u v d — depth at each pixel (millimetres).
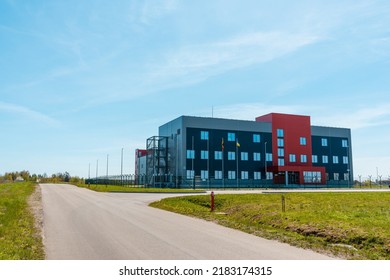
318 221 13141
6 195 33312
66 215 18062
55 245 10211
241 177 75375
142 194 40781
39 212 19453
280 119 81938
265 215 15906
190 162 70750
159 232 12578
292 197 28094
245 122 77875
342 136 90250
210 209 22469
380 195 30844
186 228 13609
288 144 82000
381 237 10078
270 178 78312
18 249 9125
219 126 74875
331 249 9688
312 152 85500
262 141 79062
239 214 17906
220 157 73750
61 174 136875
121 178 74438
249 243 10492
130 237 11492
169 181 72750
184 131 71312
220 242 10641
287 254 9062
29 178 129125
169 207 22531
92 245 10195
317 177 81188
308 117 85438
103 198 32875
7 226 12867
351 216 14508
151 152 79062
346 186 84562
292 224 13312
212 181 70938
